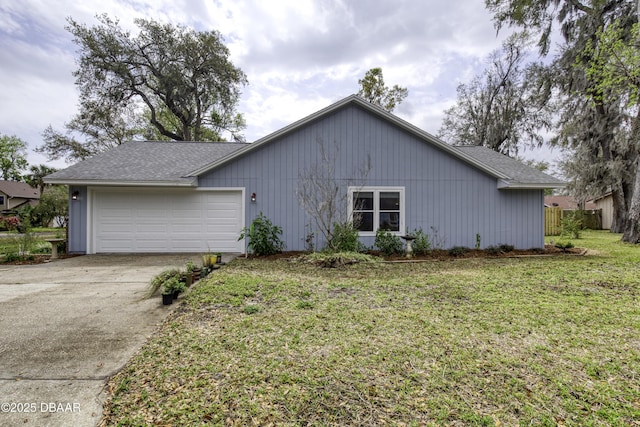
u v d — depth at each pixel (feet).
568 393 7.56
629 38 39.42
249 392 7.56
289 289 16.69
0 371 8.51
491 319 12.29
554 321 12.07
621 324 11.75
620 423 6.57
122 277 20.12
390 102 81.15
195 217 30.63
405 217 30.66
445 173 30.96
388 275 20.30
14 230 60.08
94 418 6.73
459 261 25.68
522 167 34.47
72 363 8.96
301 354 9.41
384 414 6.81
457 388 7.74
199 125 75.00
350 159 30.37
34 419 6.67
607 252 29.99
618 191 53.36
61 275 20.74
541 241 31.65
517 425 6.49
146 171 30.30
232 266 23.32
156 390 7.67
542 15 45.78
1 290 16.93
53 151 63.72
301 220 30.17
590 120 50.31
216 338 10.54
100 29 61.11
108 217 30.30
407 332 11.03
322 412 6.87
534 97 57.47
